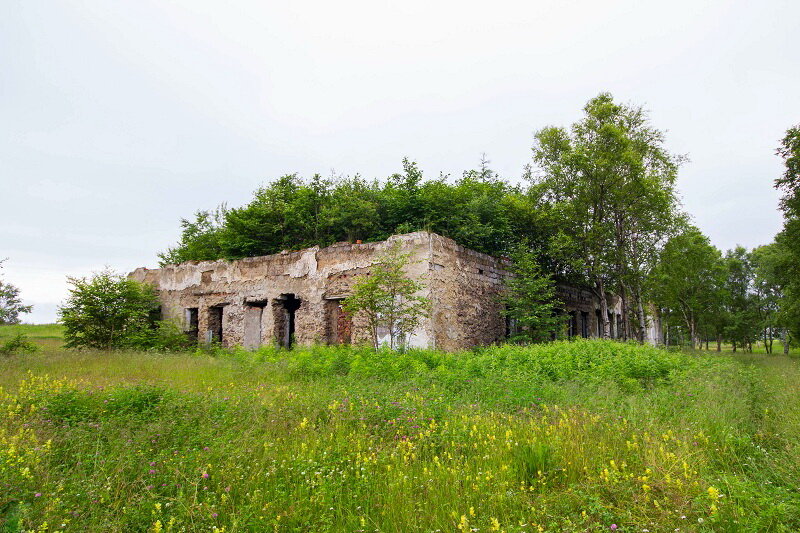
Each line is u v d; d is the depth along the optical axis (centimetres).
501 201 2380
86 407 748
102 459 511
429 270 1712
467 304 1909
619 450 561
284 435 648
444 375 1058
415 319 1622
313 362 1295
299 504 442
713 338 5422
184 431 638
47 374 1108
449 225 2070
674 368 1189
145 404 793
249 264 2286
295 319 2084
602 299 2467
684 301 4131
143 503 425
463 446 594
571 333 2634
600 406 763
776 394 978
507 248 2288
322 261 2030
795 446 560
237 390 946
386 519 420
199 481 479
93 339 2134
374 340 1623
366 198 2247
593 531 395
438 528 403
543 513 421
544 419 672
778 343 6881
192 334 2477
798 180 2142
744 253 4853
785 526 379
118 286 2214
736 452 576
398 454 570
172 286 2580
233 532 382
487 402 816
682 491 446
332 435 625
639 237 2509
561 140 2497
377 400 791
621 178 2258
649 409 746
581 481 488
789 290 2666
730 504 413
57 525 384
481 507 433
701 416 685
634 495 438
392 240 1812
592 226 2319
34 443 561
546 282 2048
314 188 2445
